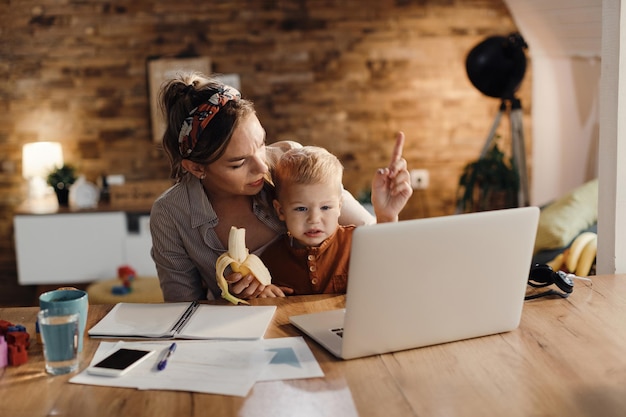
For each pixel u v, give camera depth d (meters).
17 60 5.02
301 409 1.24
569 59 4.30
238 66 5.05
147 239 4.87
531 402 1.25
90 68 5.04
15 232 4.82
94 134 5.11
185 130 1.76
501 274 1.49
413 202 5.21
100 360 1.42
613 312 1.64
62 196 4.96
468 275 1.46
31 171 4.96
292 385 1.32
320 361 1.42
